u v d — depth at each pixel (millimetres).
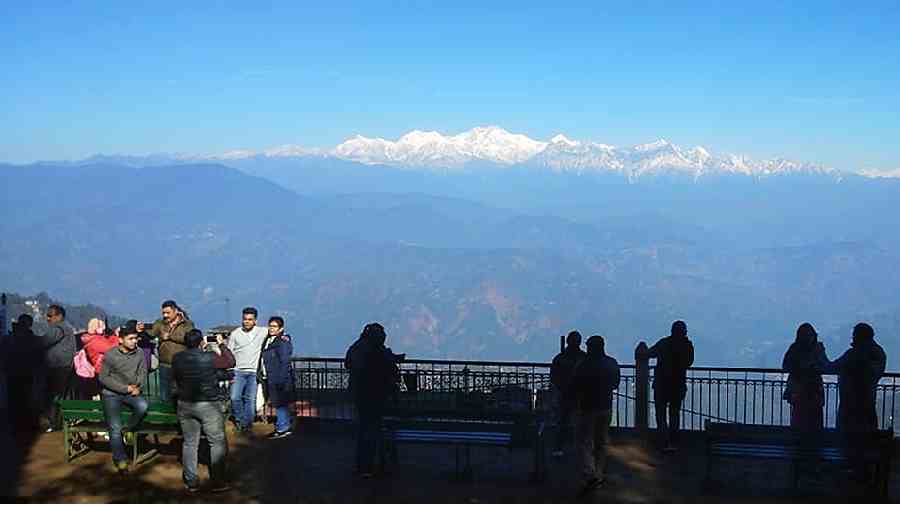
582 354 13680
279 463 13141
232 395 14969
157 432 12461
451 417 12516
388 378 12453
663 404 13953
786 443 11547
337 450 13906
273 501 11242
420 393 16234
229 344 15070
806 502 11203
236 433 14891
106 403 12234
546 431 14383
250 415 15000
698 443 14453
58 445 13906
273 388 14758
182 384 11523
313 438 14656
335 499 11359
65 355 15109
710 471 11773
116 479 12109
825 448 11453
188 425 11578
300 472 12664
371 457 12398
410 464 13227
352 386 12367
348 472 12664
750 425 12195
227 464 12617
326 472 12664
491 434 12188
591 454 11656
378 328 12422
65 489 11641
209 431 11555
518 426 12227
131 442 13875
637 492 11703
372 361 12305
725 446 11711
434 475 12570
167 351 13992
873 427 12453
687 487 11961
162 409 12500
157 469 12594
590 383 11648
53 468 12609
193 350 11602
